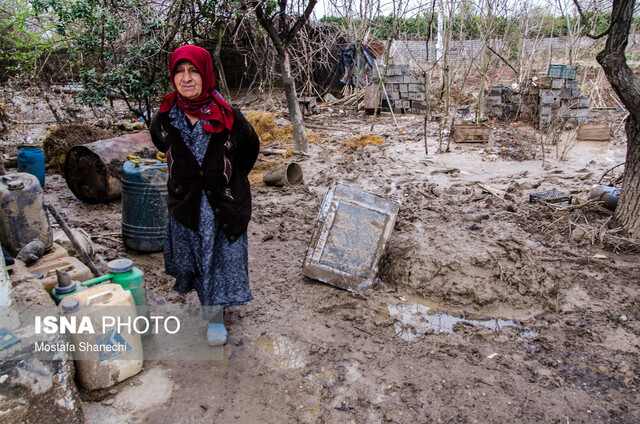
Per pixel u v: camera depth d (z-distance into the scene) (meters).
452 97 15.17
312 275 4.05
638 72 14.95
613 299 3.96
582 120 11.17
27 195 3.33
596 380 3.00
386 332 3.52
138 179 4.45
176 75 2.71
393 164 8.59
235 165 3.03
